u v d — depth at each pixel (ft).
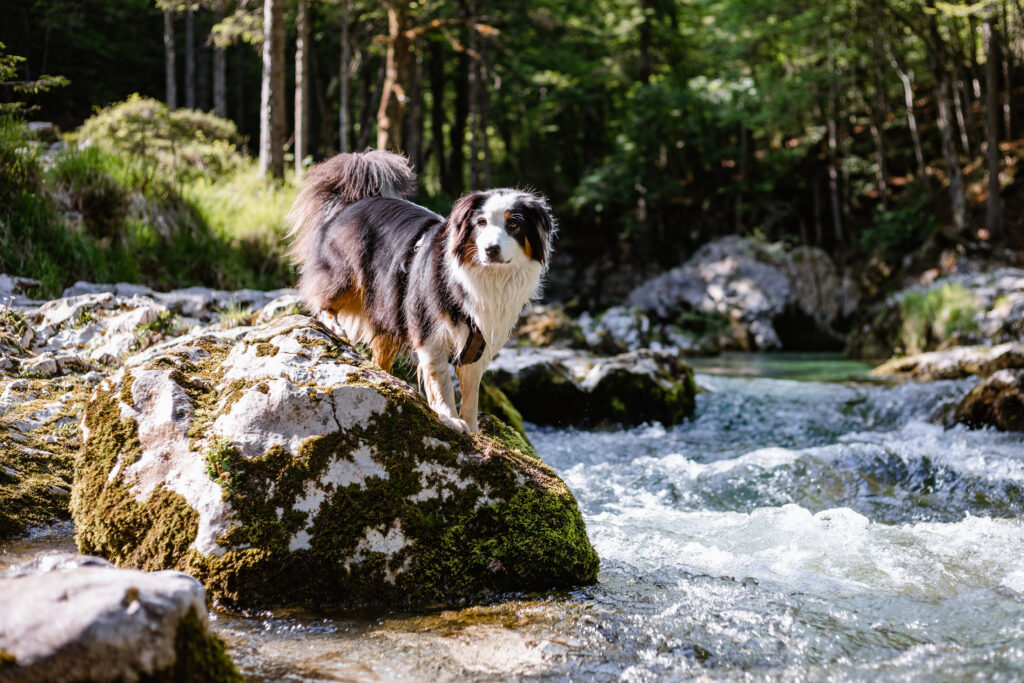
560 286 78.64
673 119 82.94
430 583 10.30
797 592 11.02
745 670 8.57
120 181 29.84
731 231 80.33
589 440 23.63
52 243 25.41
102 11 63.93
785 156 79.82
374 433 10.98
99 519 10.60
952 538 13.75
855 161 78.79
